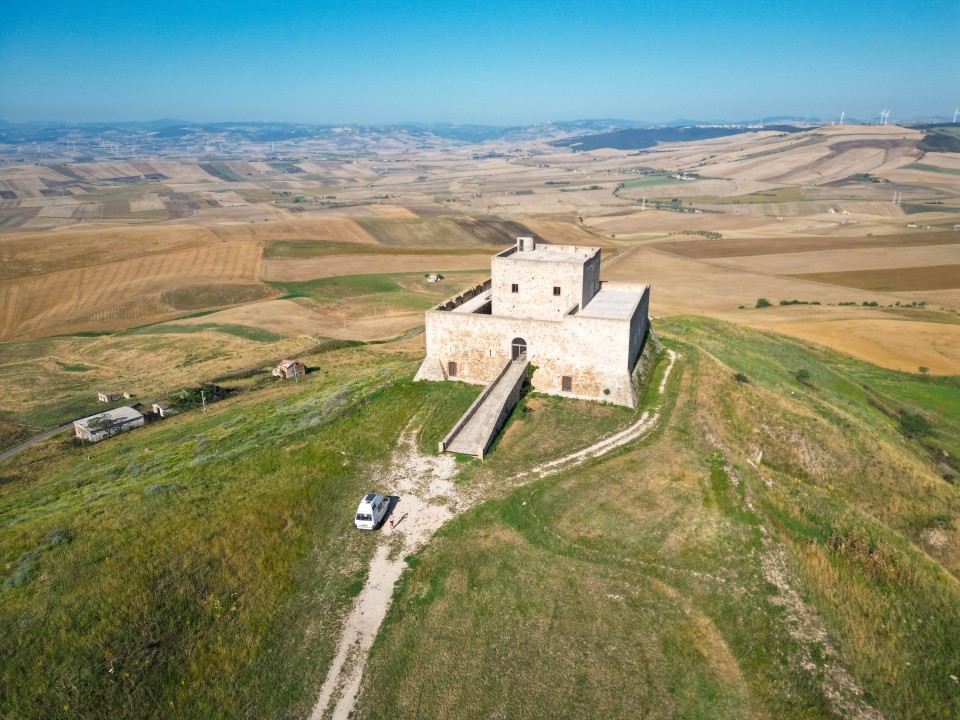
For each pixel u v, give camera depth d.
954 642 26.59
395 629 26.16
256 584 28.16
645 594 27.98
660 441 41.31
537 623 26.45
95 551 28.91
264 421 51.19
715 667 24.50
